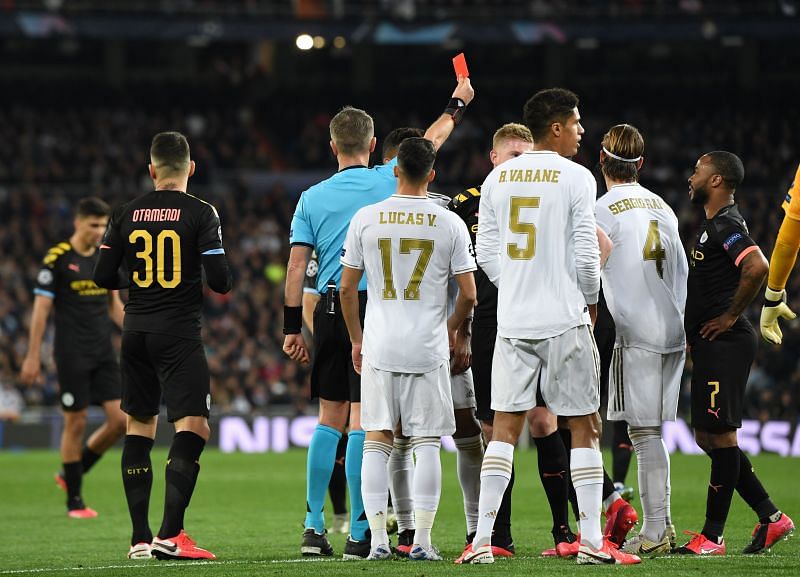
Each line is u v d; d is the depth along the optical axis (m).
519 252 22.14
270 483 48.47
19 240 96.62
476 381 24.88
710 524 24.36
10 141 115.56
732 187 24.81
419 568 21.12
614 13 108.56
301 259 25.45
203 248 25.09
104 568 22.45
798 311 82.44
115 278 26.08
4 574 21.84
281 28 109.44
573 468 21.98
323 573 20.64
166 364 25.19
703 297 24.62
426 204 23.38
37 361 37.66
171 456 24.89
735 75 127.56
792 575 20.00
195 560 24.17
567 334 21.80
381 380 23.16
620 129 25.27
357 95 129.00
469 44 130.62
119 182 112.38
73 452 37.41
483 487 22.20
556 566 21.20
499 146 25.77
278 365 80.56
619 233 24.67
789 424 62.22
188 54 131.62
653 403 24.38
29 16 104.81
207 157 115.62
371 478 23.23
